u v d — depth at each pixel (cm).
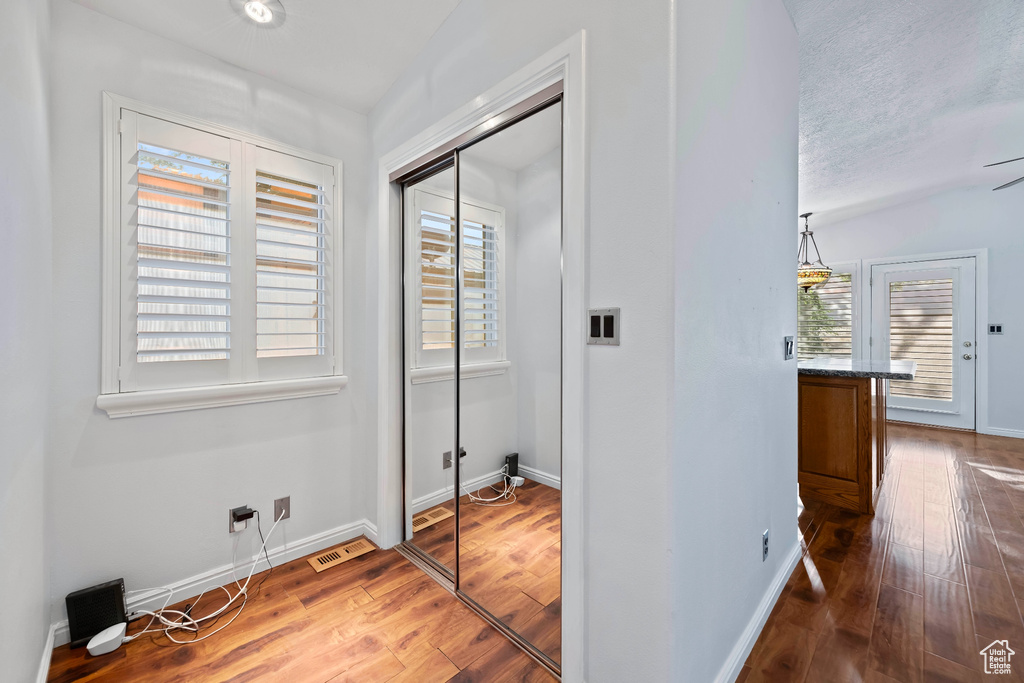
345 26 177
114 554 165
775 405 184
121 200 164
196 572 184
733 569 145
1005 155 360
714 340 130
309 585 193
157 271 174
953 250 471
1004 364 448
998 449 401
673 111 107
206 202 183
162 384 174
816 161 355
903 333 505
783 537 196
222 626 166
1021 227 437
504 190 165
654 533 111
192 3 160
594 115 125
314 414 220
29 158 121
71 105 154
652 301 111
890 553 218
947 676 138
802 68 231
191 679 141
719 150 132
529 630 158
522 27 146
